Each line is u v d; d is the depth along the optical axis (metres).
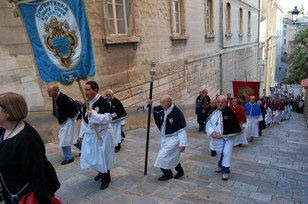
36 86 6.54
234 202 3.77
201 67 16.03
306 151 7.65
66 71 5.73
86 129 3.99
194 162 5.85
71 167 5.10
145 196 3.88
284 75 67.81
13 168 2.05
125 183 4.36
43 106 6.73
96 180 4.48
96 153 3.95
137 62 9.92
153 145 7.16
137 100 10.12
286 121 17.27
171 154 4.39
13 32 6.01
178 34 13.23
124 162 5.59
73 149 6.39
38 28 5.10
